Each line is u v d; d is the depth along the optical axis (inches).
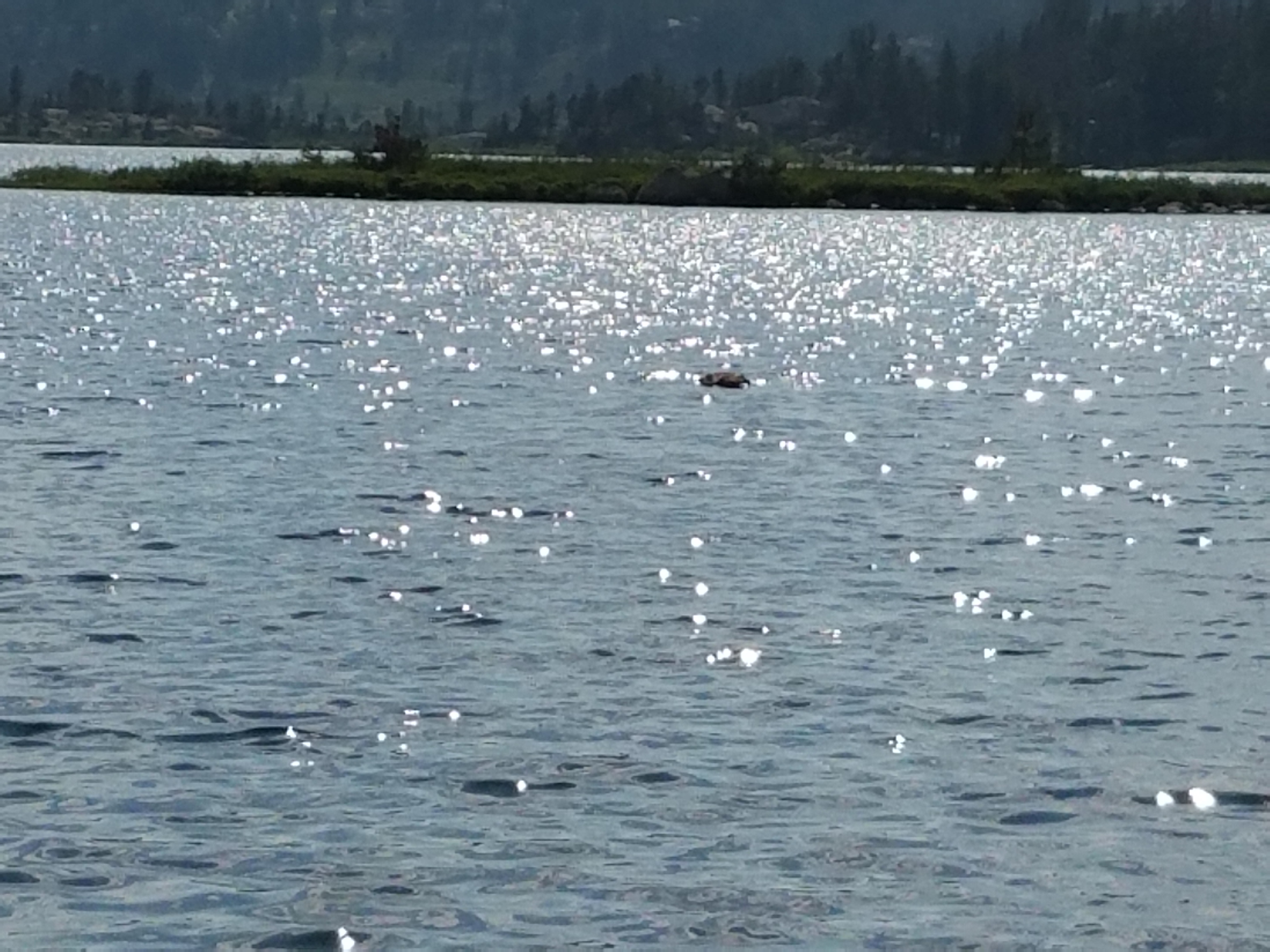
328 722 1058.7
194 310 3307.1
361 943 800.9
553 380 2492.6
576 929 815.7
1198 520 1649.9
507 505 1640.0
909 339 3161.9
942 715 1091.9
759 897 847.1
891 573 1433.3
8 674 1128.8
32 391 2218.3
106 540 1470.2
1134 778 995.9
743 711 1091.9
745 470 1841.8
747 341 3078.2
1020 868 884.0
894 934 816.9
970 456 1950.1
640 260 5027.1
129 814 924.6
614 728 1057.5
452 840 900.6
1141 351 3053.6
